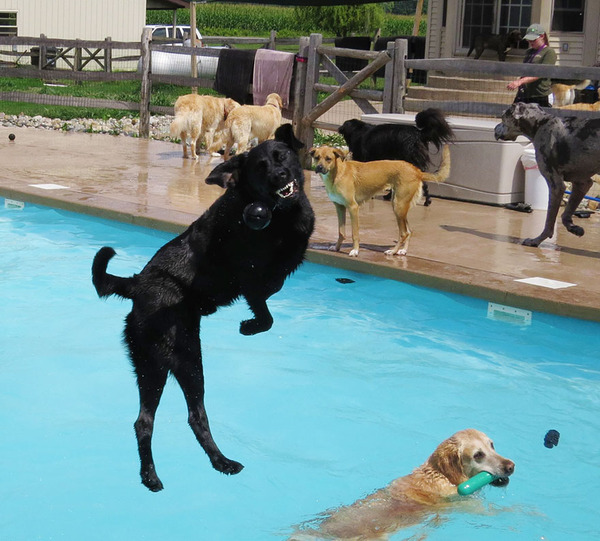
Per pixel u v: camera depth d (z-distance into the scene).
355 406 4.93
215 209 3.56
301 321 6.30
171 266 3.60
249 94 13.56
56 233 8.49
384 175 7.11
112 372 5.36
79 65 24.36
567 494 3.95
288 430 4.63
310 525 3.63
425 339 5.97
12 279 7.04
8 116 16.59
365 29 37.28
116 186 10.00
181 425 4.71
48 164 11.48
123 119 17.19
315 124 12.12
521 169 9.67
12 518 3.74
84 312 6.39
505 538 3.50
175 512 3.83
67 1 28.27
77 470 4.18
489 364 5.53
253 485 4.06
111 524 3.72
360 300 6.75
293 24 50.47
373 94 11.33
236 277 3.57
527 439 4.51
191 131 12.38
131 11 29.62
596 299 5.96
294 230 3.49
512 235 8.15
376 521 3.57
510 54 15.17
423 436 4.55
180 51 14.37
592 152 7.20
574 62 15.45
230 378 5.30
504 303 6.20
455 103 10.23
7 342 5.75
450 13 16.14
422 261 7.06
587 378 5.32
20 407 4.84
